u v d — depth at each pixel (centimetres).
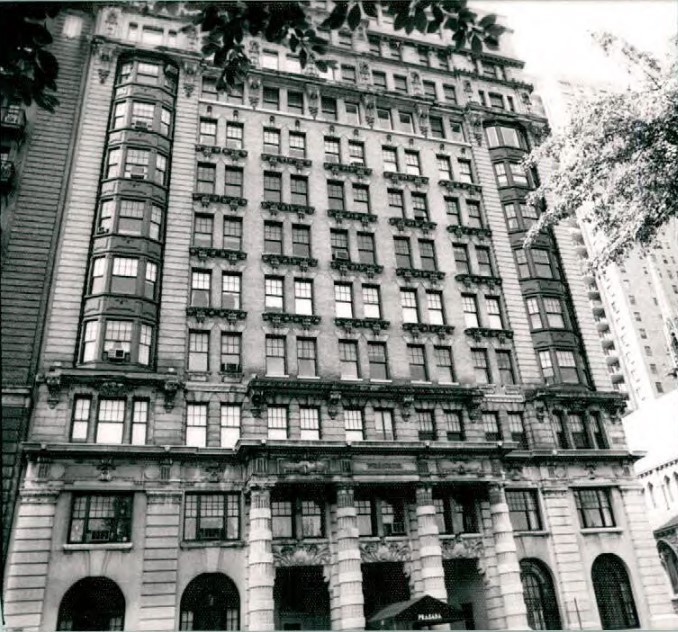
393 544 2784
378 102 4244
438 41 4712
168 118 3594
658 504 5447
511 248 4000
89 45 3638
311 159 3828
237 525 2681
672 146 1678
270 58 4116
